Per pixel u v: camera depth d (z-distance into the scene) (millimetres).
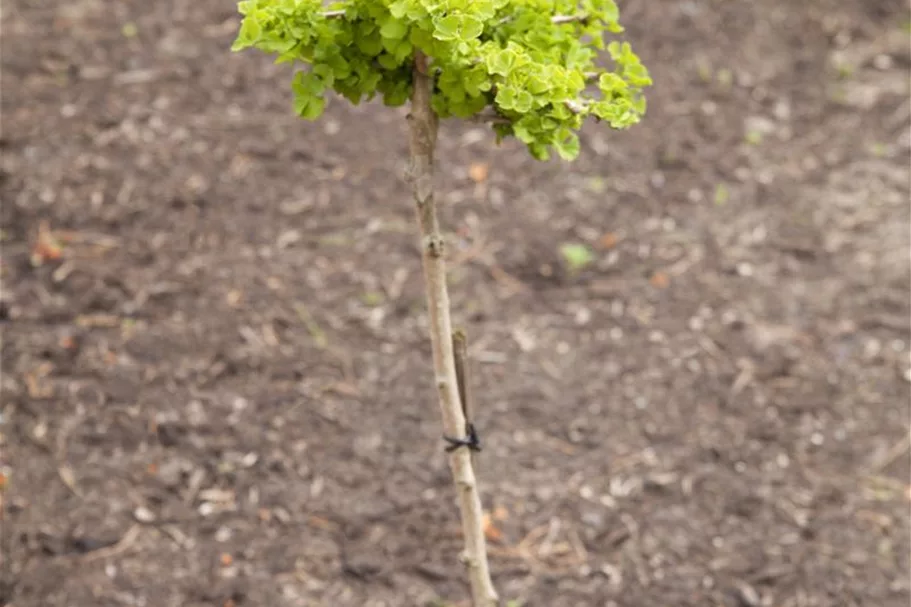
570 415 5020
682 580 4273
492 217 6207
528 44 2715
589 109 2613
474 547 3230
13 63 6859
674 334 5520
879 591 4254
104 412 4797
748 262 6031
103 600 4012
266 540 4328
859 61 7711
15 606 3975
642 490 4660
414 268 5809
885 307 5750
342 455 4723
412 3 2424
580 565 4320
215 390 4973
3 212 5836
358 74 2670
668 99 7211
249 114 6727
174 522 4367
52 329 5195
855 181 6668
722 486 4695
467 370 3043
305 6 2547
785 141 6957
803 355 5430
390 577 4223
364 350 5289
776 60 7652
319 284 5637
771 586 4273
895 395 5223
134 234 5805
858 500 4664
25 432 4672
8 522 4273
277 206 6102
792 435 4984
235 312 5402
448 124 6898
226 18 7504
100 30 7270
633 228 6219
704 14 7992
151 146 6383
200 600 4055
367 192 6277
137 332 5223
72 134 6387
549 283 5820
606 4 2826
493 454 4805
